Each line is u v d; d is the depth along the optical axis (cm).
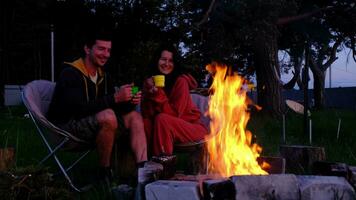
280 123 1112
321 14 1536
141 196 290
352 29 1619
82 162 543
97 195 347
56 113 393
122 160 427
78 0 1655
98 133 377
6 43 2136
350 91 3638
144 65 1302
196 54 1362
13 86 2517
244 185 273
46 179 326
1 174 320
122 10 1548
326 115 1661
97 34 398
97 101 381
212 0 1152
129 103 392
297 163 431
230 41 1266
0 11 2094
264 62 1342
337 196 282
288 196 276
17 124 1055
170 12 1512
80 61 402
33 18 2138
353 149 619
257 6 1039
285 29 1593
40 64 2358
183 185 274
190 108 418
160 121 391
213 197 273
